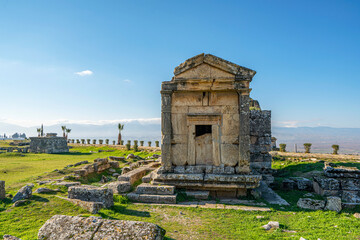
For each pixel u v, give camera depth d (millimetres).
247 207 11594
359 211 10914
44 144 45906
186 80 13773
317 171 20234
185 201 12594
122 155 39656
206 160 14086
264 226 8836
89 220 6570
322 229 8625
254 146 19578
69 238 6082
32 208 9734
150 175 15305
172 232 8320
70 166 21938
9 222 8500
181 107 14312
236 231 8531
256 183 13000
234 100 13992
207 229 8688
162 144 14031
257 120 19922
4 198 10680
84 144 67062
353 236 7859
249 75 13484
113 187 13055
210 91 14023
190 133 14156
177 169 13875
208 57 13648
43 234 6465
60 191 12156
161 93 14211
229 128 13922
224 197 13500
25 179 15922
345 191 13445
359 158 24031
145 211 10688
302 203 11742
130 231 5996
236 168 13555
